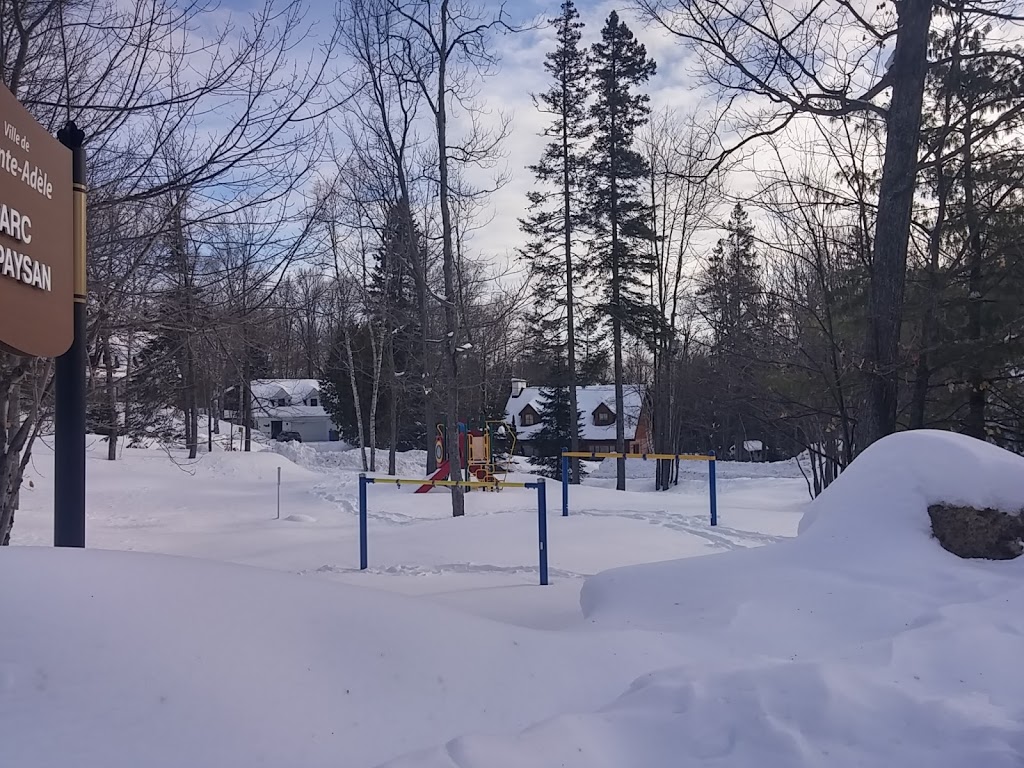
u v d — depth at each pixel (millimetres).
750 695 3633
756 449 46500
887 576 5297
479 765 3100
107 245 7211
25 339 4746
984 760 3131
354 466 37688
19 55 6480
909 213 10500
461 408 35594
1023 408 12422
